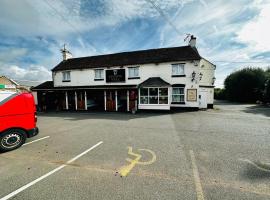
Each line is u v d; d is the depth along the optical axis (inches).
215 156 185.8
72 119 459.2
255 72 1133.7
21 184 134.6
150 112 575.5
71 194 120.3
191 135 274.1
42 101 729.0
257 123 369.7
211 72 746.8
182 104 602.2
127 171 154.0
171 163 169.5
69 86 759.7
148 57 667.4
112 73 687.7
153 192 120.8
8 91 216.7
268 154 190.1
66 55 864.9
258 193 118.3
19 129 223.3
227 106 816.3
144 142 240.7
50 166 167.5
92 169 159.3
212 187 126.0
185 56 600.1
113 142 243.3
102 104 764.6
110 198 115.0
